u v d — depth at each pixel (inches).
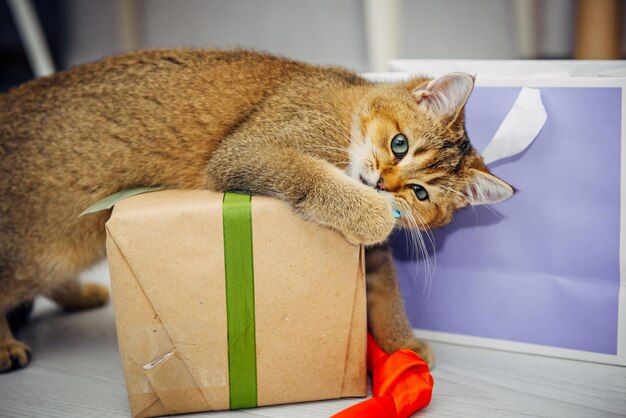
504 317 29.3
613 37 40.4
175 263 24.6
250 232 24.7
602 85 27.3
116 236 24.3
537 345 29.1
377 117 27.8
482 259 29.3
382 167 27.5
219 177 27.3
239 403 25.5
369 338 27.9
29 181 28.1
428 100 28.0
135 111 28.2
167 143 28.3
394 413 24.7
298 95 28.1
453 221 29.2
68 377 28.0
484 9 44.4
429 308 30.1
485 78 28.3
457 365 28.5
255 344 25.2
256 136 27.5
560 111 27.7
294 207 25.3
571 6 43.8
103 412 26.0
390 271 28.8
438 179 27.9
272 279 25.0
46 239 28.5
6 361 28.2
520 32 43.1
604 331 28.4
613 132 27.4
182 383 25.2
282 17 46.9
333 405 25.9
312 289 25.2
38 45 46.1
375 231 25.5
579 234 28.2
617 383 27.3
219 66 28.9
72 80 28.8
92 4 48.3
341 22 45.9
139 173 28.5
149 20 48.8
